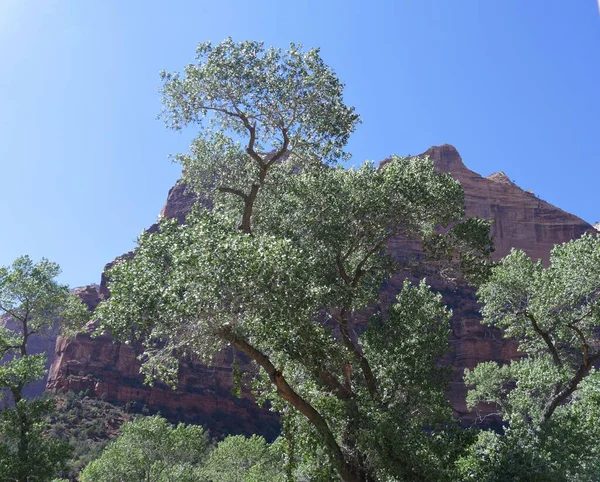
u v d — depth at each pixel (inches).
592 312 937.5
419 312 859.4
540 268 1036.5
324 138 755.4
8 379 1011.9
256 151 791.7
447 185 804.0
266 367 578.9
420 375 791.1
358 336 864.9
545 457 689.0
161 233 580.1
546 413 866.8
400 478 647.8
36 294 1114.7
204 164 806.5
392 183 787.4
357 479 619.8
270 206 816.9
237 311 530.6
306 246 765.3
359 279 852.6
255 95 727.1
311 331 604.4
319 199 783.7
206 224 551.5
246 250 527.8
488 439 786.2
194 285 509.4
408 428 693.3
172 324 534.3
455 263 843.4
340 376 765.9
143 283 541.0
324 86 731.4
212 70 716.0
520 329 1048.8
